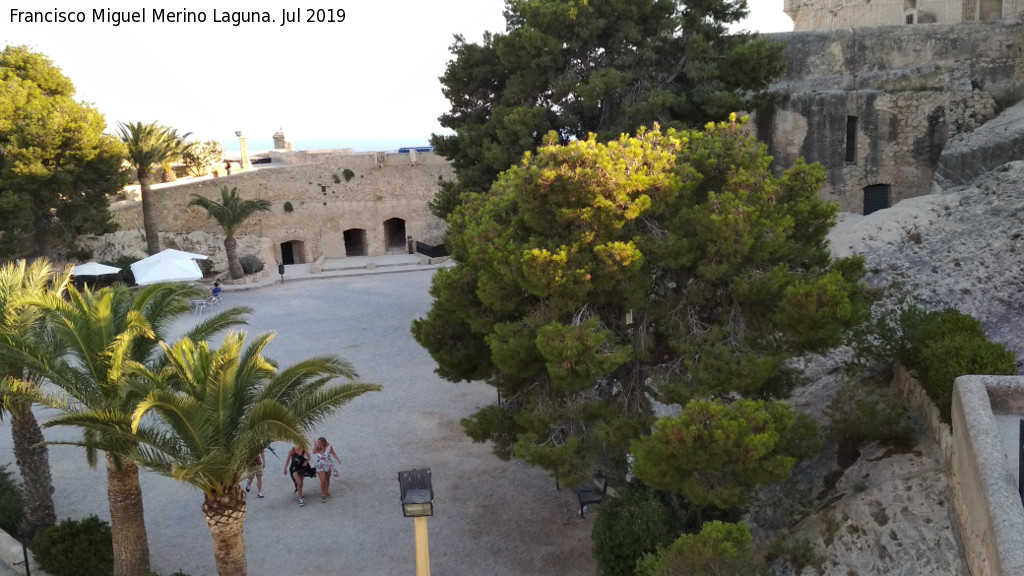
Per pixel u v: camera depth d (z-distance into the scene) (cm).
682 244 1365
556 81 2447
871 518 1276
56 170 3481
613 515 1355
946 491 1230
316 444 1750
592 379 1302
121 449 1260
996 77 2731
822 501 1398
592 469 1514
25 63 3594
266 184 4522
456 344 1609
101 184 3719
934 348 1389
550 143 1412
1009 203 1927
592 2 2416
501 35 2492
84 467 1981
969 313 1697
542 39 2358
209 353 1238
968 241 1900
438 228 4925
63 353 1523
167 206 4262
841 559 1258
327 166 4647
